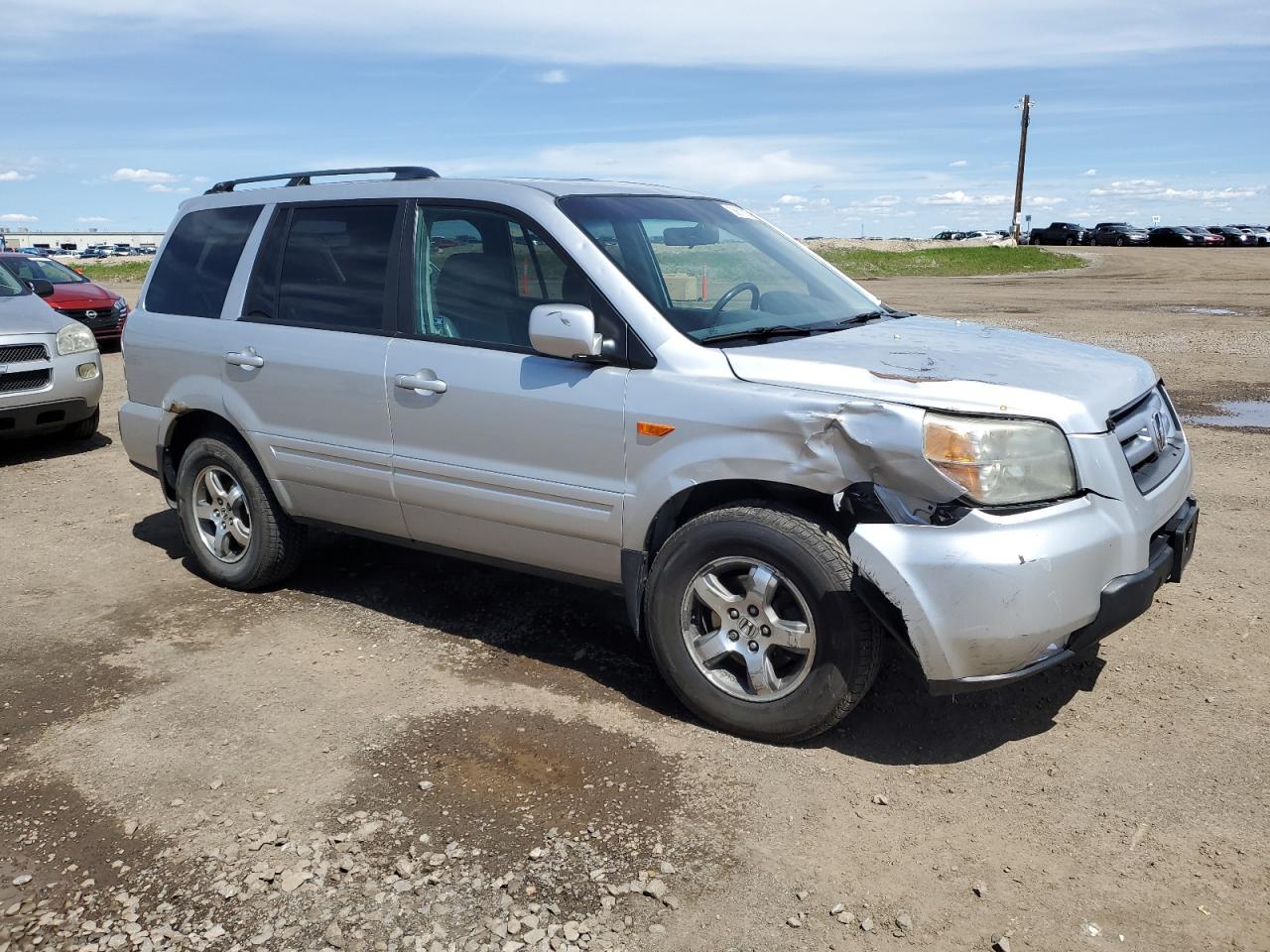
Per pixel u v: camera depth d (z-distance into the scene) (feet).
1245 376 36.94
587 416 12.16
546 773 11.16
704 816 10.30
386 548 18.93
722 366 11.49
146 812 10.55
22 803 10.77
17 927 8.86
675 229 13.93
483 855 9.73
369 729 12.21
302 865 9.61
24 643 14.98
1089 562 10.28
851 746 11.66
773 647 11.57
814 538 10.87
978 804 10.46
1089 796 10.56
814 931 8.65
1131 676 13.16
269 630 15.29
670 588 11.85
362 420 14.28
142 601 16.58
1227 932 8.54
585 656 14.17
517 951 8.46
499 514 13.21
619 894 9.14
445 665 13.96
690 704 12.12
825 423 10.64
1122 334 50.16
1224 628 14.55
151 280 17.53
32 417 26.12
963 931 8.63
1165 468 11.92
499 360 12.94
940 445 10.12
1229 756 11.25
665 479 11.67
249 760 11.55
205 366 16.19
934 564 10.07
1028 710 12.39
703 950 8.45
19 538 20.11
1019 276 115.44
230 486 16.83
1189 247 177.47
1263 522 19.33
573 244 12.57
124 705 12.94
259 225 15.97
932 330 13.64
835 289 15.07
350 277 14.67
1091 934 8.55
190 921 8.89
